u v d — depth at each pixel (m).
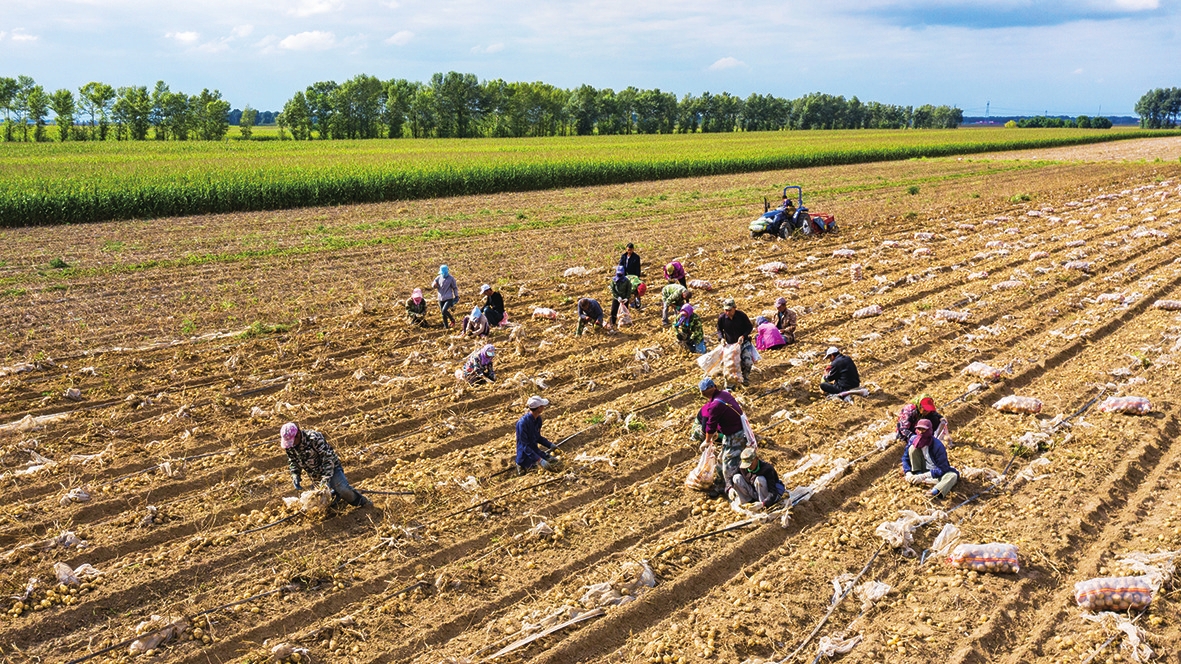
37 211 32.19
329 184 40.59
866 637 7.31
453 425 11.87
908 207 36.19
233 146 93.75
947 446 11.09
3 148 86.75
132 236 29.06
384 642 7.29
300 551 8.66
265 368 14.48
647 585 8.05
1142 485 10.09
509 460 10.79
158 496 9.86
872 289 19.91
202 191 36.38
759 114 187.62
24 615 7.57
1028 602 7.80
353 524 9.23
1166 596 7.82
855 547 8.71
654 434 11.60
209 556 8.50
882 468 10.59
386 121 143.75
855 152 72.06
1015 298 18.73
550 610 7.66
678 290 16.22
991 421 12.02
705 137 126.31
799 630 7.47
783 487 9.62
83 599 7.77
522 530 9.20
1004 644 7.22
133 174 46.47
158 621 7.40
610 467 10.59
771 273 22.33
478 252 26.00
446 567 8.40
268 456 10.91
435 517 9.35
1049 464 10.48
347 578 8.21
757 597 7.89
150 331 16.75
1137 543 8.73
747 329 13.55
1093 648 7.11
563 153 71.62
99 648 7.16
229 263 24.00
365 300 19.52
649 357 14.92
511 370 14.42
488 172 47.41
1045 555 8.53
